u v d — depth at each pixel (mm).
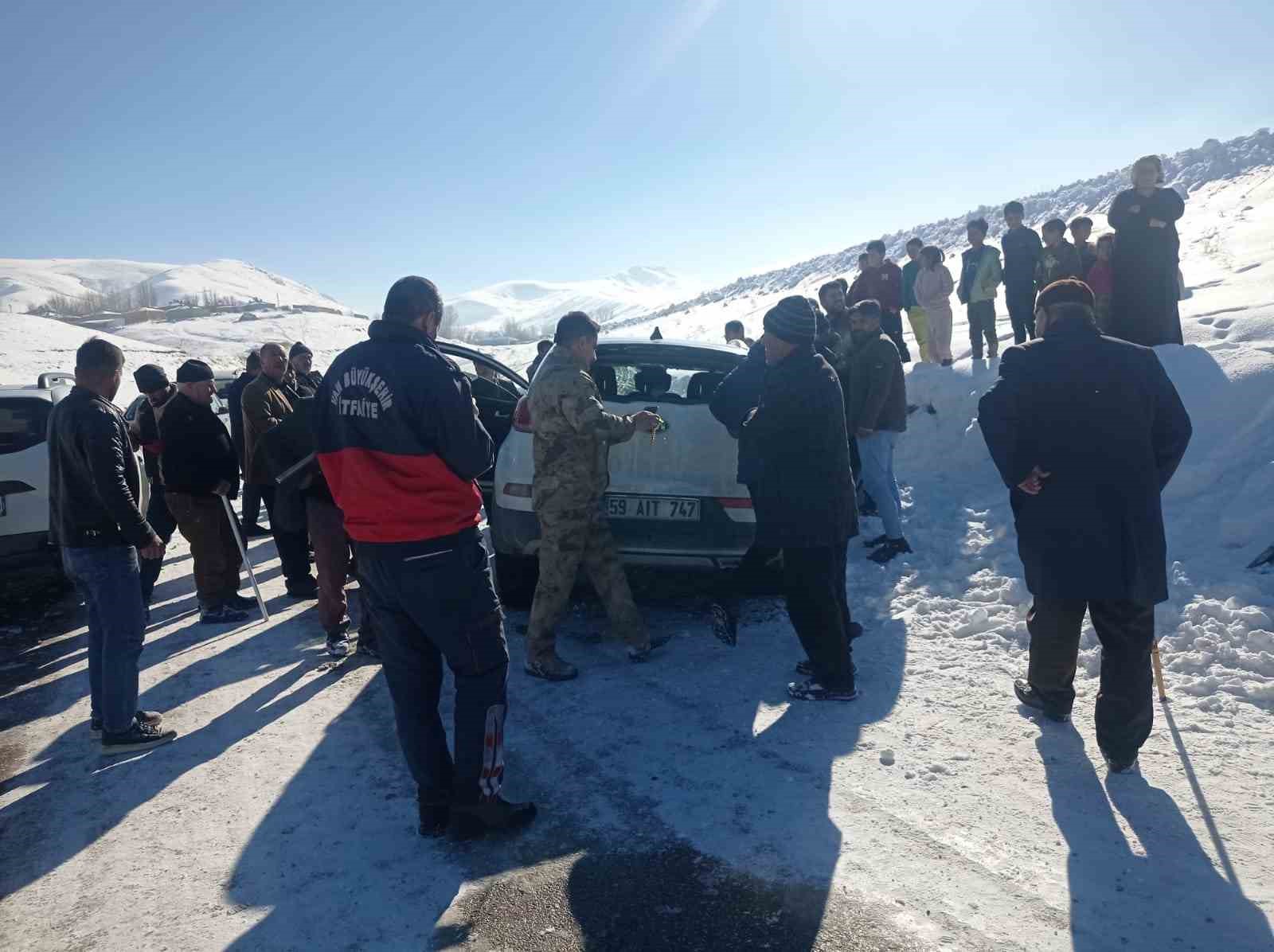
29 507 6660
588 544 4641
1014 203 8656
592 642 5082
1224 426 6023
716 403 4684
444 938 2672
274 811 3479
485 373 6945
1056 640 3596
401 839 3240
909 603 5285
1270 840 2881
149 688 4859
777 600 5641
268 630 5773
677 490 5023
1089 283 8148
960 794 3275
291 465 4922
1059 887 2729
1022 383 3330
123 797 3660
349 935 2709
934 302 9094
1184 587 4680
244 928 2770
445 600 3041
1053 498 3301
